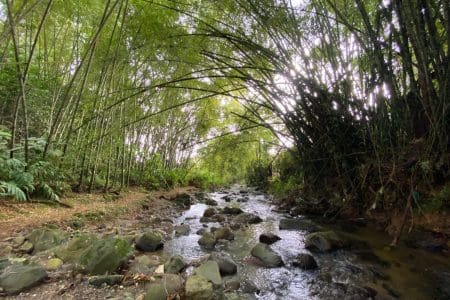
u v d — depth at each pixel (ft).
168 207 17.28
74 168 15.16
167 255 8.07
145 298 5.17
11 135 10.84
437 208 8.68
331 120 12.73
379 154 10.87
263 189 30.96
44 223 9.53
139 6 13.55
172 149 34.17
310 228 11.46
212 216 14.20
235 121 32.83
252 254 8.24
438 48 8.30
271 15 11.85
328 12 11.92
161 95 23.59
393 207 10.39
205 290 5.29
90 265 6.26
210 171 42.63
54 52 15.58
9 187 9.60
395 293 5.88
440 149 8.70
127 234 9.69
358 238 9.82
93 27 14.01
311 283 6.45
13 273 5.60
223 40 14.67
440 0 7.96
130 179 23.04
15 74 13.58
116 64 15.11
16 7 11.46
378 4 9.19
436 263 7.23
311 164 15.07
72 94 14.46
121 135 18.31
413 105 9.72
